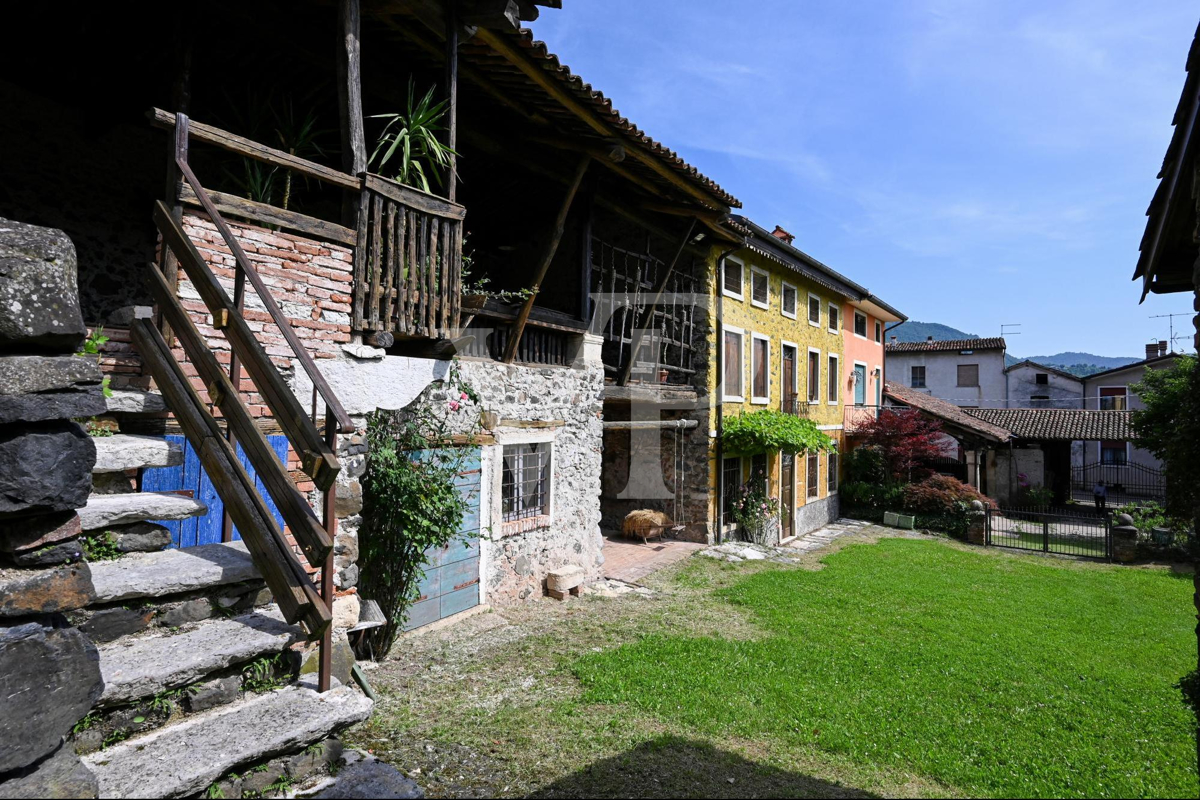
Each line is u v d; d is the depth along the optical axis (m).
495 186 8.75
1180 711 5.29
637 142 7.19
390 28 5.33
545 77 5.87
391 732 4.32
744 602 8.36
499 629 6.62
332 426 2.45
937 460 22.12
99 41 5.11
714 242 11.76
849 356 19.48
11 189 5.39
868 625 7.66
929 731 4.70
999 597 9.74
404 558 5.41
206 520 3.61
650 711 4.82
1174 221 4.64
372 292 4.27
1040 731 4.82
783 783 3.88
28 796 1.67
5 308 1.94
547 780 3.79
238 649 2.28
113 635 2.30
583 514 8.59
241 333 2.54
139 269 6.24
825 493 17.31
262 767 2.05
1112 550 14.12
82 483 2.09
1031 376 30.62
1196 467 4.59
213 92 5.88
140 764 1.88
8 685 1.75
